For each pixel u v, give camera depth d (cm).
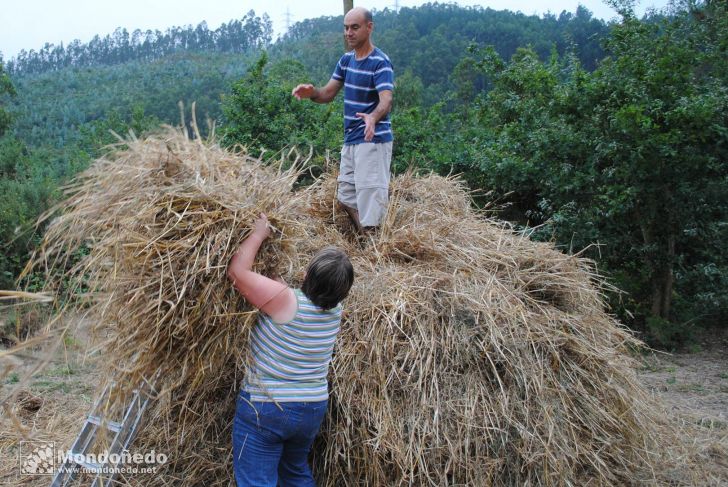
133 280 282
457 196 498
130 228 280
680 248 757
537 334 346
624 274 769
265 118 1029
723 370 634
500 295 352
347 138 449
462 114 1466
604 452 350
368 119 405
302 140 985
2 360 273
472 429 314
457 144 1037
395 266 381
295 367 286
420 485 303
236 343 295
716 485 379
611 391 356
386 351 322
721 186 674
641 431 367
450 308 341
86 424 346
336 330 298
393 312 332
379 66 429
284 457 304
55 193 901
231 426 332
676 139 648
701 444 428
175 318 279
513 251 403
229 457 327
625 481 364
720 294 702
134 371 285
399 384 318
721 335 745
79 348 293
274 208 309
